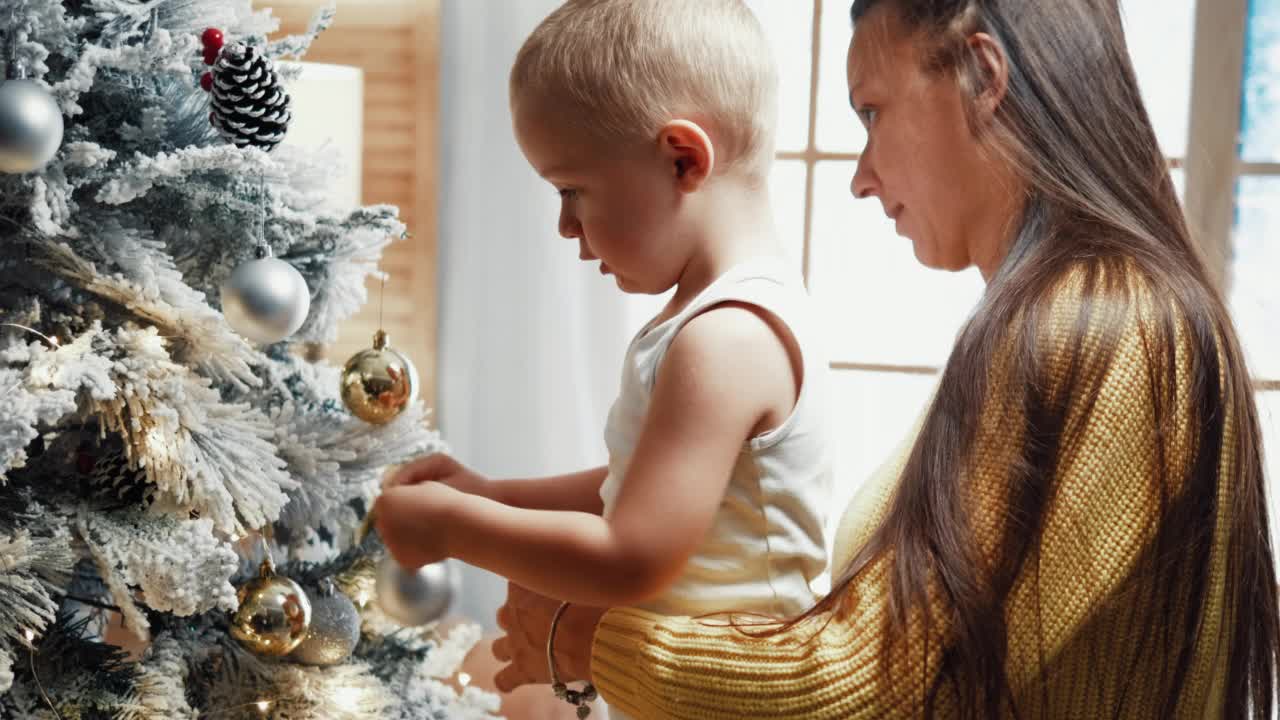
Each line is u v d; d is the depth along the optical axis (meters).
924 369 2.29
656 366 0.78
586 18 0.81
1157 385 0.58
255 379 1.02
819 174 2.29
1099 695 0.58
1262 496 0.62
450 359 2.31
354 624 1.12
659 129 0.79
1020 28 0.65
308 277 1.17
